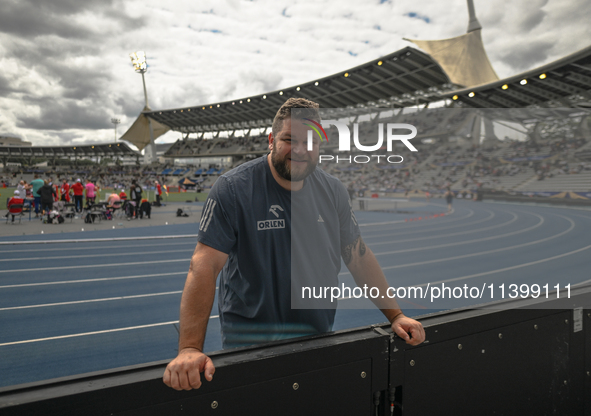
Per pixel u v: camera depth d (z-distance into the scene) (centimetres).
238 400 97
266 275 129
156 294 547
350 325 431
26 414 75
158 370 93
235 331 137
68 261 757
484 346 137
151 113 6116
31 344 376
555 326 153
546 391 152
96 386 83
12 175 5459
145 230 1201
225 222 123
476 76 3156
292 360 103
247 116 5444
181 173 6256
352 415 113
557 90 2169
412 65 3050
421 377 125
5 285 586
